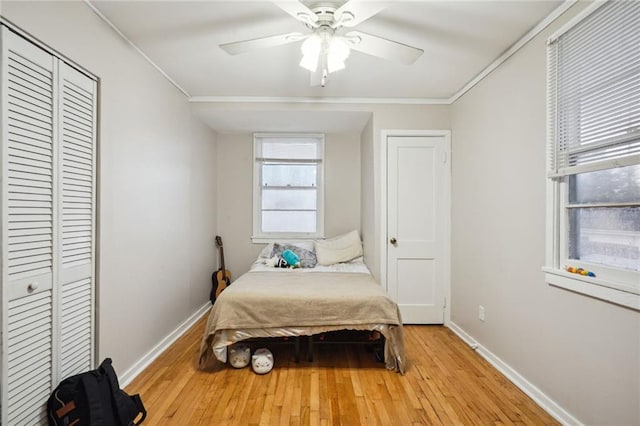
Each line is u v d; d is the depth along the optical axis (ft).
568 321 5.50
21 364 4.46
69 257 5.33
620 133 4.67
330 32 5.50
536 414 5.85
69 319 5.34
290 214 13.64
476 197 8.73
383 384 6.82
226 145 13.47
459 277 9.79
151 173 7.89
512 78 7.12
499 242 7.59
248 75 8.66
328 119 11.35
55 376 5.03
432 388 6.68
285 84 9.27
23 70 4.47
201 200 11.59
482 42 6.92
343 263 11.87
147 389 6.57
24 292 4.48
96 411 4.88
